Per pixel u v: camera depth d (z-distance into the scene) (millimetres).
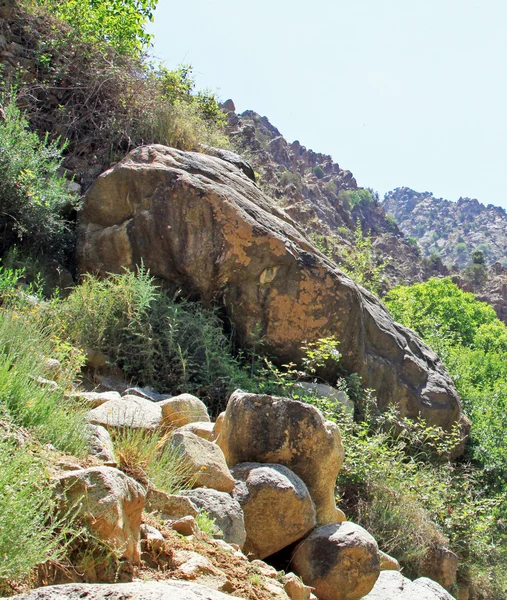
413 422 8891
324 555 3994
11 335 4844
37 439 3391
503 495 8914
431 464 8477
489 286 51000
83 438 3566
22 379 3832
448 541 6969
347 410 7547
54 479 2725
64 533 2514
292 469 4477
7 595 2275
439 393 9164
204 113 14297
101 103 9969
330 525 4207
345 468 6527
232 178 8727
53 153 8258
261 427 4512
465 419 9672
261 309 7875
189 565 2936
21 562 2324
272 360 7957
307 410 4523
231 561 3242
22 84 9516
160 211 7832
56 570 2506
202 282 7805
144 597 2094
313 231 19016
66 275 7887
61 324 6414
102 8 11430
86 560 2572
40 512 2504
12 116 8258
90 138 9641
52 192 7973
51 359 5031
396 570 5059
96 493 2699
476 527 7441
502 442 10117
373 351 8852
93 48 10414
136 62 11164
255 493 4082
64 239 8188
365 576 3957
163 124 10195
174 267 7832
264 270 7848
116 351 6672
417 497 6992
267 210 8789
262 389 7109
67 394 4570
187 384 6715
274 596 3113
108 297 6957
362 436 7473
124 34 11477
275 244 7852
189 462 4062
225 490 4090
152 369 6672
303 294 7938
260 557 4051
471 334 23953
